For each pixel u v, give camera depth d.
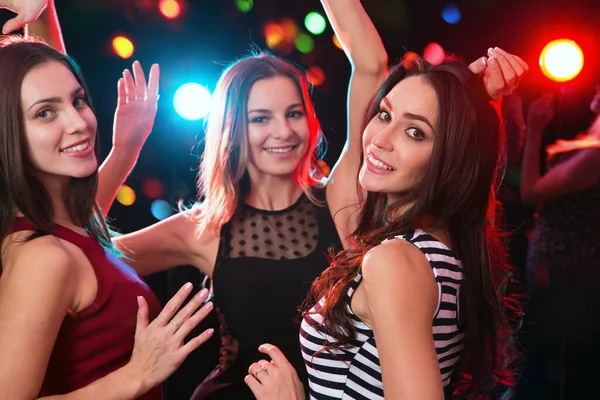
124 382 1.77
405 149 1.70
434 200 1.67
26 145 1.82
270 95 2.37
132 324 1.94
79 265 1.82
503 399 2.04
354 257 1.77
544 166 4.07
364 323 1.70
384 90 1.84
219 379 2.39
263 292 2.36
